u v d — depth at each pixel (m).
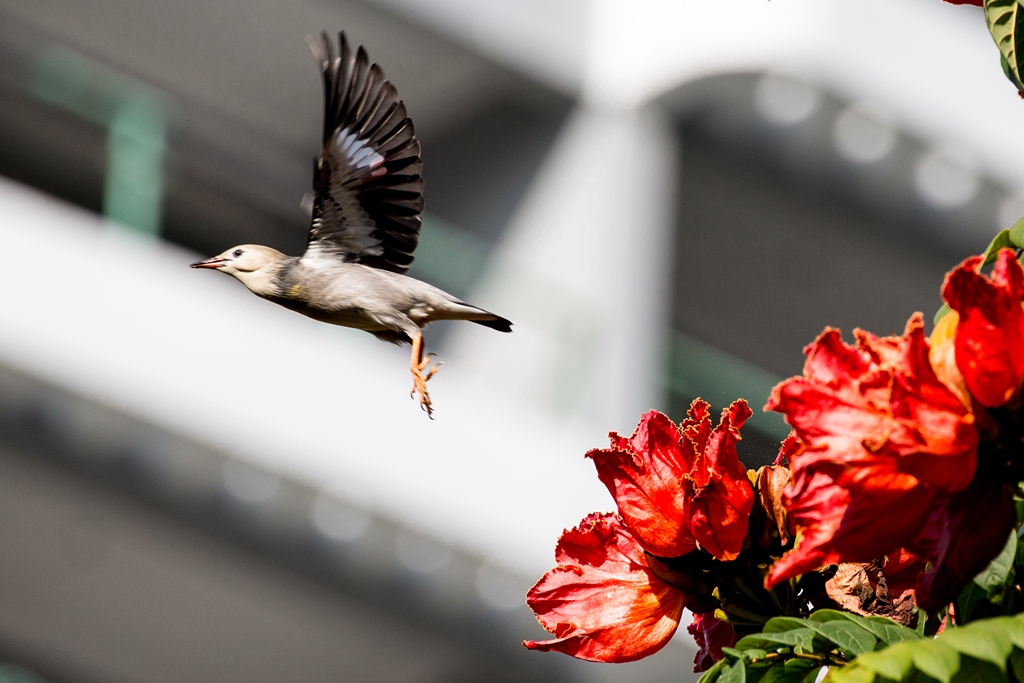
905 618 1.74
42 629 17.31
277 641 16.75
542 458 13.38
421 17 15.89
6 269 12.62
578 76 16.80
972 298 1.48
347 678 17.41
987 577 1.65
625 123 16.88
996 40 2.04
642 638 1.87
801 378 1.53
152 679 17.88
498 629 14.16
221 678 18.02
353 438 12.88
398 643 15.50
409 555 13.69
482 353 13.94
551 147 17.08
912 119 17.08
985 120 17.61
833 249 18.69
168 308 13.05
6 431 12.98
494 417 13.48
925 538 1.51
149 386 12.76
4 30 16.44
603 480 1.86
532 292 14.22
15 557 15.71
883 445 1.46
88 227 13.30
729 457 1.81
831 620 1.60
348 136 3.60
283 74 17.09
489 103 17.25
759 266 19.08
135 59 16.75
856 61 16.92
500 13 16.28
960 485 1.47
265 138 17.80
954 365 1.50
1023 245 1.84
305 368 13.24
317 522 13.59
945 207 18.05
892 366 1.51
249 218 17.31
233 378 12.80
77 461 13.48
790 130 17.17
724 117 17.19
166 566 15.23
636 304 15.52
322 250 3.65
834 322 19.58
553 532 13.30
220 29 16.45
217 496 13.62
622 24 16.92
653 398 14.46
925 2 17.56
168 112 17.05
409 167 3.58
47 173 16.03
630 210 16.38
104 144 15.98
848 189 17.95
